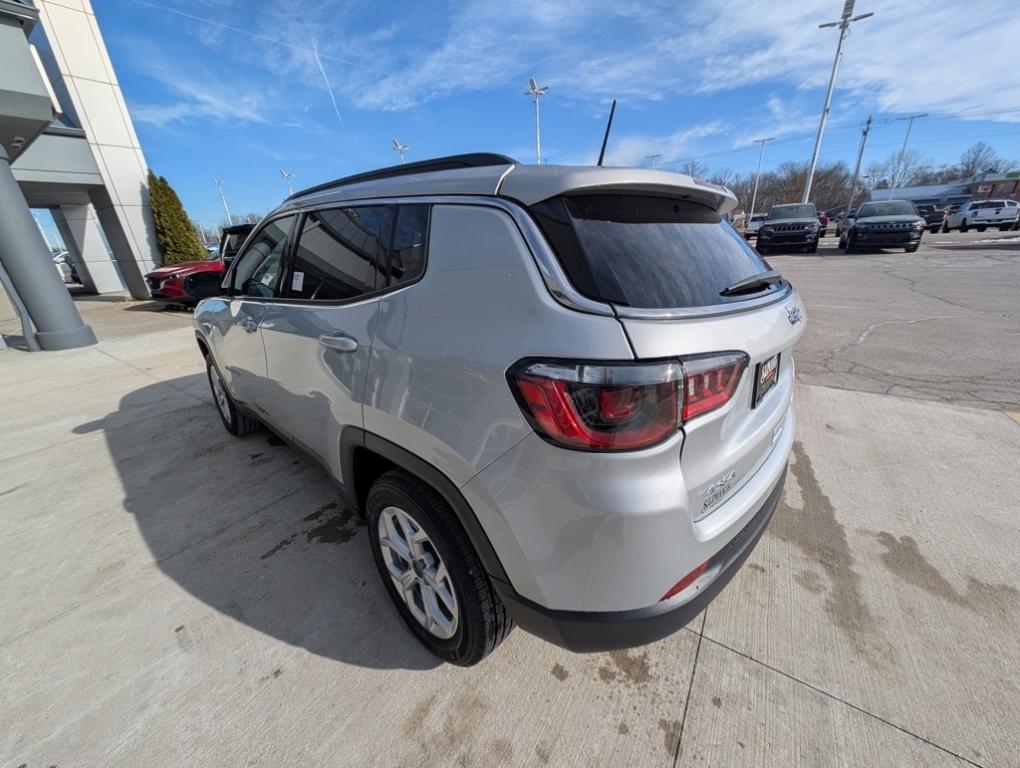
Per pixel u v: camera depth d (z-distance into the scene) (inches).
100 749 57.3
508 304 48.0
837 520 92.5
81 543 96.8
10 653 71.2
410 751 56.0
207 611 77.9
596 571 45.8
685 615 49.8
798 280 386.6
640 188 55.4
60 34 450.9
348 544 93.3
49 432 156.0
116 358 264.4
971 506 94.3
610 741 56.2
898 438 122.0
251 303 96.9
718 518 52.6
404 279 59.4
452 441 51.6
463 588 57.4
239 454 132.6
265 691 63.8
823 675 62.7
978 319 235.0
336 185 81.1
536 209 50.1
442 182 59.0
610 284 45.9
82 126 477.4
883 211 581.6
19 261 277.1
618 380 42.0
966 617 70.0
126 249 531.8
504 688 63.1
